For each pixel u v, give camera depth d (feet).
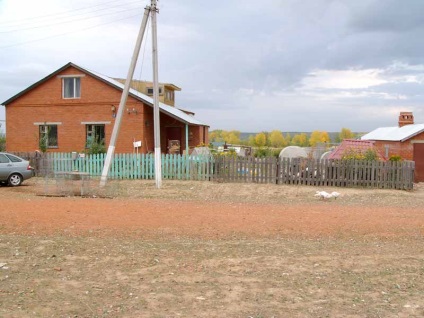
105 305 17.02
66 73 89.81
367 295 18.43
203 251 24.85
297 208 42.83
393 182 64.08
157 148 62.34
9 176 61.67
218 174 67.87
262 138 208.74
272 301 17.65
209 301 17.57
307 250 25.41
